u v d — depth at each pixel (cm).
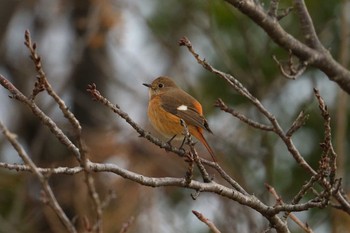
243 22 1380
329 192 702
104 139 1470
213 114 1457
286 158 1408
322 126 1366
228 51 1438
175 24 1573
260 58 1363
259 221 1274
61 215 554
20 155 549
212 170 1415
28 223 1453
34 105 616
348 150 1375
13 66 1780
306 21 941
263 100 1372
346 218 1245
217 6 1424
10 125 1756
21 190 1469
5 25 1762
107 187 1371
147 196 1373
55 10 1738
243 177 1394
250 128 1462
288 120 1401
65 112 589
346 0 1293
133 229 1343
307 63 928
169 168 1465
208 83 1477
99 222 595
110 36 1538
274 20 912
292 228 1346
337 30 1411
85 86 1716
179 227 1401
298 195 725
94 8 1581
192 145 706
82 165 598
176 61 1534
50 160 1648
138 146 1477
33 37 1836
